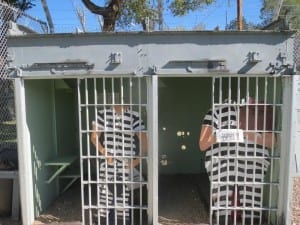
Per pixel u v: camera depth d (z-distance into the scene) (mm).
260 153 4484
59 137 5934
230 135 4418
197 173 7242
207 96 7117
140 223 4523
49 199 5449
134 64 4207
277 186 4488
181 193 6047
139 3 10922
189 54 4172
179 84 7113
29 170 4613
